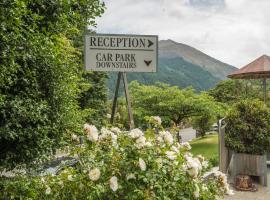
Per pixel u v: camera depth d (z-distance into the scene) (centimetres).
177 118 2475
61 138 757
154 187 334
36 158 705
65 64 780
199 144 2066
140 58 607
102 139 371
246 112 845
